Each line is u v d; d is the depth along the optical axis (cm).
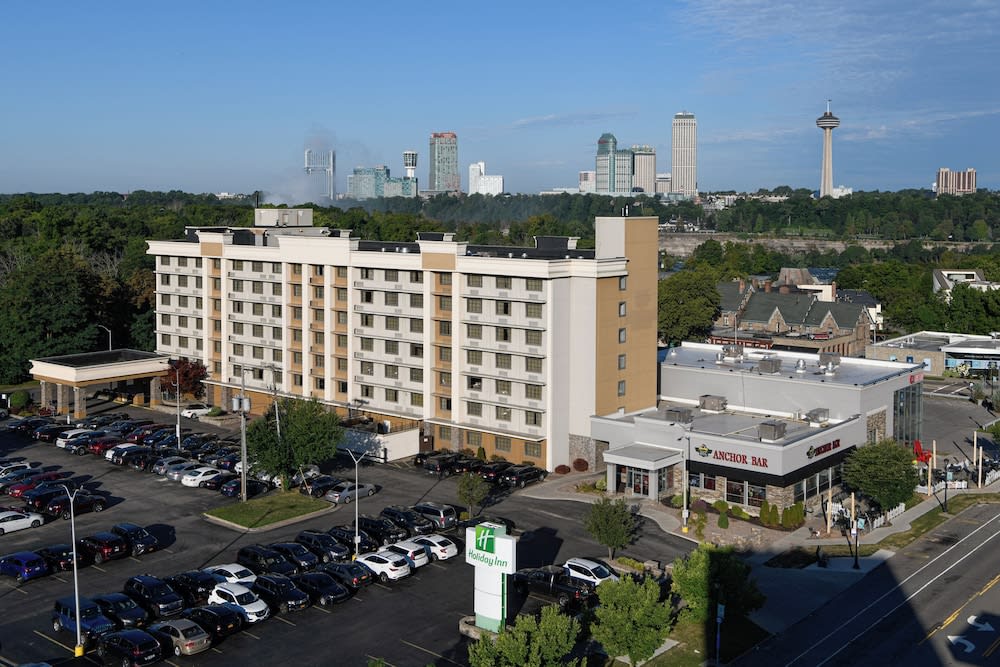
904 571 7638
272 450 9300
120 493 9612
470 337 11019
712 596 6059
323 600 6831
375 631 6438
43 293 15012
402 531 8238
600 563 7281
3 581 7306
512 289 10544
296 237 12488
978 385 15562
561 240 12100
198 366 13538
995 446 12012
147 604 6656
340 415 12175
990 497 9812
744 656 6106
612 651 5597
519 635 4944
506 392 10794
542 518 8906
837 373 10956
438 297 11269
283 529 8512
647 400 11281
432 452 10981
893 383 10662
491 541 6247
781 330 19800
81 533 8381
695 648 6225
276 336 13000
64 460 10844
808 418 9756
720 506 9125
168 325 14400
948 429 13038
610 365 10688
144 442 11381
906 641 6316
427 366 11312
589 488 9819
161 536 8325
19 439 11825
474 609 6556
